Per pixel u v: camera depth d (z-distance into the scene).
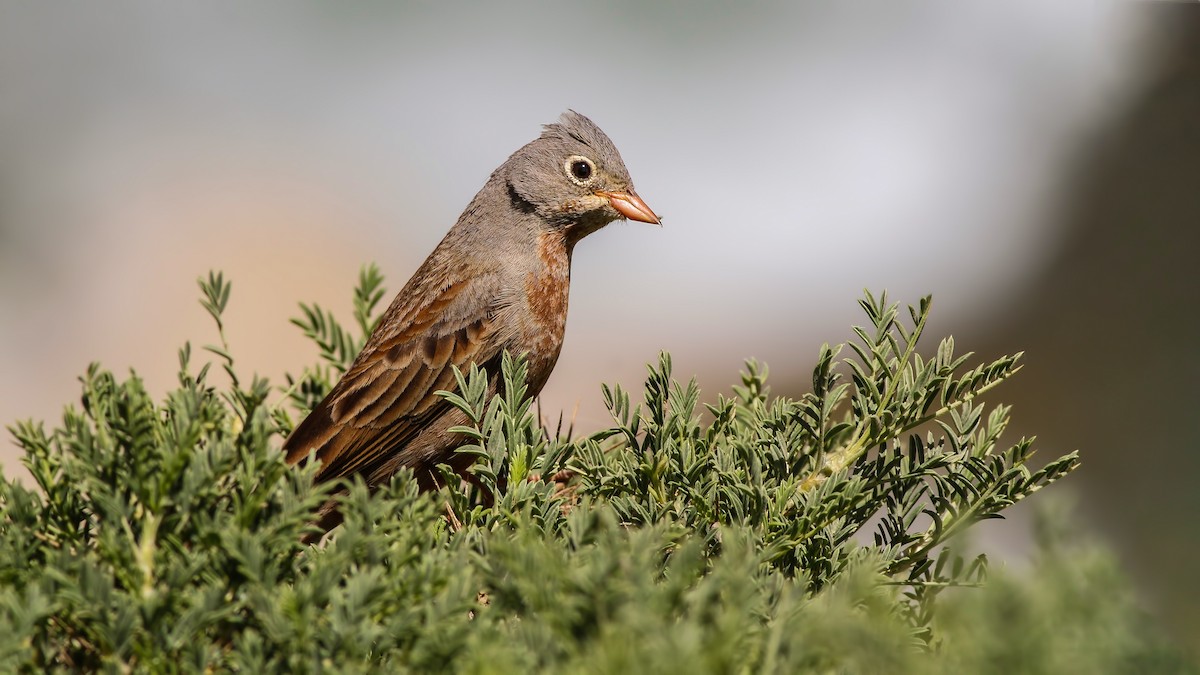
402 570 5.27
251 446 5.64
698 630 4.38
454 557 5.25
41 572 5.28
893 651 4.53
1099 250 24.56
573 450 7.18
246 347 22.41
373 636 4.79
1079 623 4.79
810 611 4.91
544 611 4.69
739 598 4.55
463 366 10.32
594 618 4.59
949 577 6.49
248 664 4.75
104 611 4.84
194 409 5.68
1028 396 21.00
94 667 5.23
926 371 7.09
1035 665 4.45
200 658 4.80
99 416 6.04
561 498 6.88
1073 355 22.16
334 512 9.70
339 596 4.83
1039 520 5.36
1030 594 4.67
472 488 7.25
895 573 6.74
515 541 5.34
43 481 6.10
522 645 4.64
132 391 5.87
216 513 5.33
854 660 4.62
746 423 8.08
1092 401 20.08
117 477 5.56
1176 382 20.22
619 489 6.91
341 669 4.73
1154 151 25.36
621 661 4.17
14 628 4.71
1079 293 23.86
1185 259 23.42
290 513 5.25
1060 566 4.95
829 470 7.24
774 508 6.61
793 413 7.27
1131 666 4.79
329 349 10.42
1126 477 17.28
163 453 5.48
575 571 4.75
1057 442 19.34
